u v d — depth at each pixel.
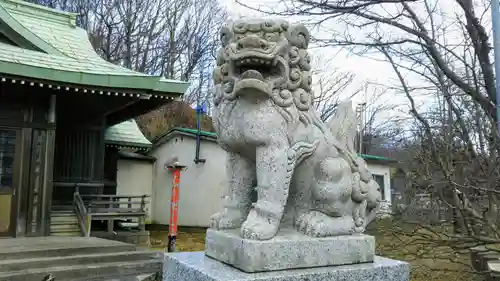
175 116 22.41
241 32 2.06
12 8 11.26
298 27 2.16
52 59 9.04
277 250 1.92
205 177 13.17
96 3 22.28
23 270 5.83
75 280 5.95
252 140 2.06
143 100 10.69
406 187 8.17
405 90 7.18
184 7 23.94
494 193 4.68
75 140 10.05
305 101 2.19
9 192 8.22
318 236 2.08
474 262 6.14
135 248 7.41
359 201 2.33
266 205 2.01
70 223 9.12
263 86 1.99
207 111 22.91
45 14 11.72
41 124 8.57
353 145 2.53
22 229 8.27
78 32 11.98
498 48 4.22
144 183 14.09
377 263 2.17
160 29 23.56
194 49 24.22
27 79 7.84
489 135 5.13
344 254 2.11
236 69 2.12
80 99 9.52
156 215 14.10
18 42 9.12
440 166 5.16
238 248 1.94
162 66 23.28
